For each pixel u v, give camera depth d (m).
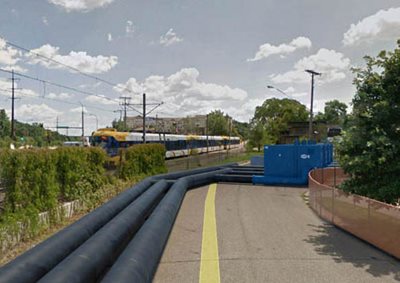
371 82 8.43
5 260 7.25
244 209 11.75
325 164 22.17
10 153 9.41
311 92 35.03
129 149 19.97
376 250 7.18
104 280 4.17
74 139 111.06
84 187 13.27
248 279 5.67
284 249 7.27
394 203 7.98
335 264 6.34
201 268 6.16
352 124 8.62
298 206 12.45
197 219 10.14
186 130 118.19
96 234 5.92
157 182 14.39
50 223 10.27
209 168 22.47
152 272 5.69
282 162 19.16
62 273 4.11
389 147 7.86
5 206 9.14
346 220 8.66
